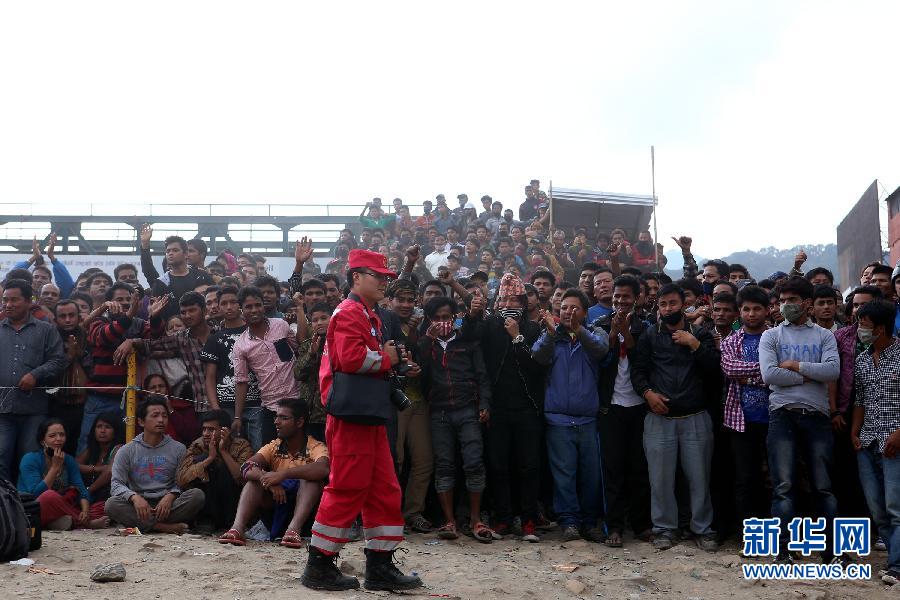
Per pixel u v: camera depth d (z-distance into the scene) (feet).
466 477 24.72
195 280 33.42
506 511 24.84
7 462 25.66
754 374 22.93
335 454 17.20
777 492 21.89
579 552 22.99
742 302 23.62
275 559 19.81
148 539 21.99
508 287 26.08
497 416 25.08
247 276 45.29
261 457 23.58
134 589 16.81
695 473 23.84
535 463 24.97
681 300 24.45
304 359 24.84
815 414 21.83
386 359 17.22
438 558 21.27
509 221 61.82
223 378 26.40
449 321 25.20
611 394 25.23
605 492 24.75
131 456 24.70
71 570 18.33
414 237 63.10
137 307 27.48
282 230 81.76
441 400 24.89
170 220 81.92
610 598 18.66
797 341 22.22
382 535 17.53
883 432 20.85
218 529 24.89
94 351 27.50
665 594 19.26
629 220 62.08
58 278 35.78
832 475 24.47
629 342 24.47
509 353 25.30
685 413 23.99
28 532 19.57
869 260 80.74
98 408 27.25
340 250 64.18
